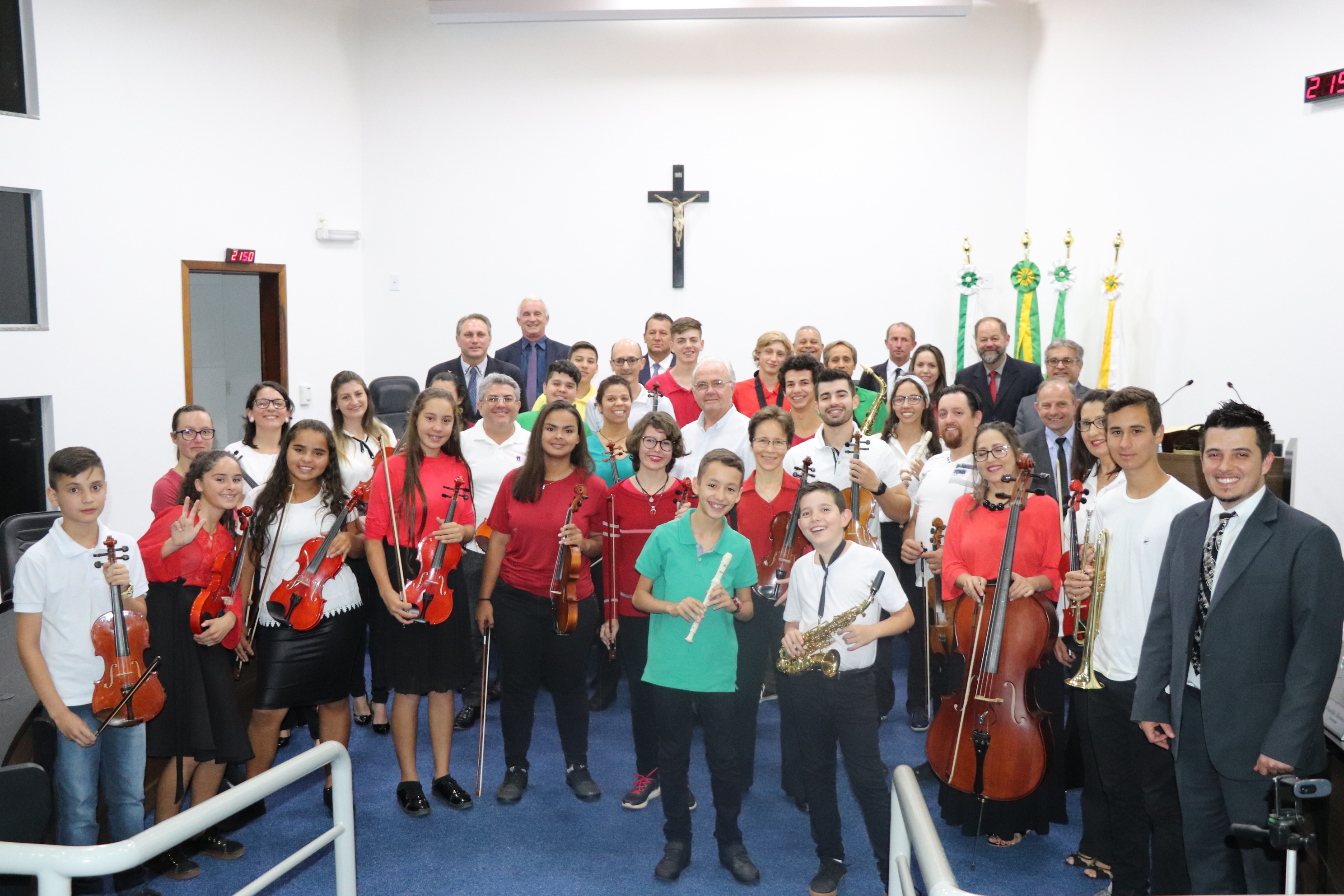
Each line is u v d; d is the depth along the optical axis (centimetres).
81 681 303
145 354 719
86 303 681
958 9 814
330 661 368
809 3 816
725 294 869
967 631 334
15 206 652
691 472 465
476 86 862
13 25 642
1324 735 281
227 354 816
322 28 830
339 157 851
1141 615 298
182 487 341
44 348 659
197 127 747
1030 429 533
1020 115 836
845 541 331
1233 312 568
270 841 369
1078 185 749
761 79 850
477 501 452
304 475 362
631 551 391
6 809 273
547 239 872
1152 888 304
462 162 868
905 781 222
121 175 699
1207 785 269
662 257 870
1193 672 271
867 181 851
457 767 427
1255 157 549
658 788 395
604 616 418
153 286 723
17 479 660
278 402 427
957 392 410
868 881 334
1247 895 260
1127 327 685
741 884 333
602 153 863
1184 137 617
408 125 866
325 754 254
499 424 449
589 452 408
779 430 378
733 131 855
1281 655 255
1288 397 518
